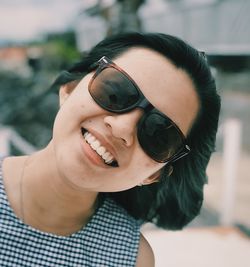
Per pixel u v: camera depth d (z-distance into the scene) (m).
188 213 1.63
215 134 1.46
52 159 1.28
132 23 5.78
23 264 1.24
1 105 9.80
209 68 1.31
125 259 1.43
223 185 3.71
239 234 3.40
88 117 1.21
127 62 1.25
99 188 1.24
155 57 1.25
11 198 1.28
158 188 1.59
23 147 3.97
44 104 8.78
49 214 1.30
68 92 1.44
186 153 1.36
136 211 1.64
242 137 7.32
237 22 8.84
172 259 2.93
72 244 1.33
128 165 1.23
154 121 1.21
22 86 11.33
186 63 1.25
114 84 1.20
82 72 1.43
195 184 1.55
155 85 1.21
